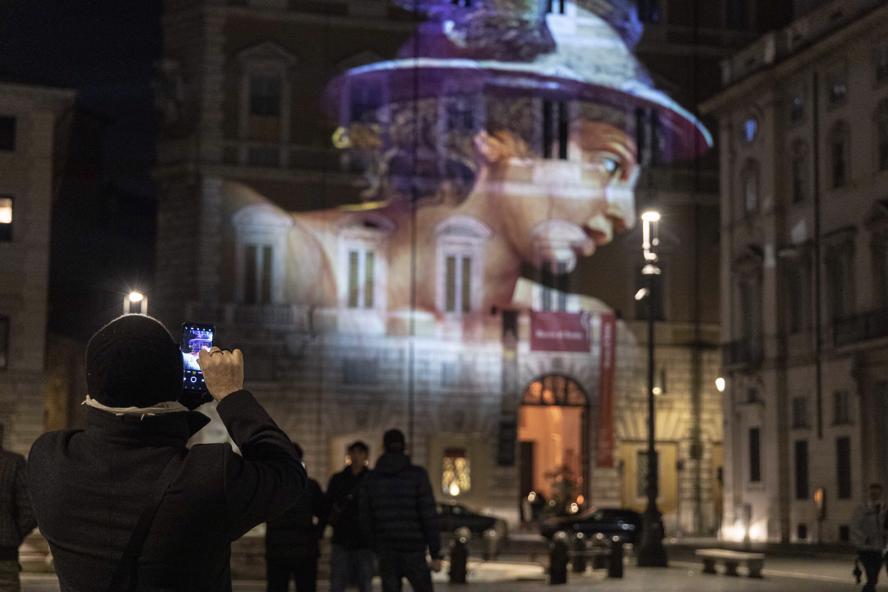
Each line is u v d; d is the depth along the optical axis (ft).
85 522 12.60
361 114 191.83
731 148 176.65
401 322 190.70
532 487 221.66
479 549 148.05
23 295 157.07
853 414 147.13
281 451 13.32
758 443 167.53
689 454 197.36
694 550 145.48
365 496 44.37
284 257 187.93
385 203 191.31
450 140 193.88
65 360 202.08
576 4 199.72
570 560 102.94
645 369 198.08
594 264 197.36
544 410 222.28
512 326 193.67
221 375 13.80
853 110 151.43
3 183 157.99
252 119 188.96
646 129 201.26
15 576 35.91
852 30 148.25
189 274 186.60
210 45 188.03
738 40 205.57
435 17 194.80
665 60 202.90
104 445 12.87
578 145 198.29
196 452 12.78
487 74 195.42
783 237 164.76
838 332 150.51
